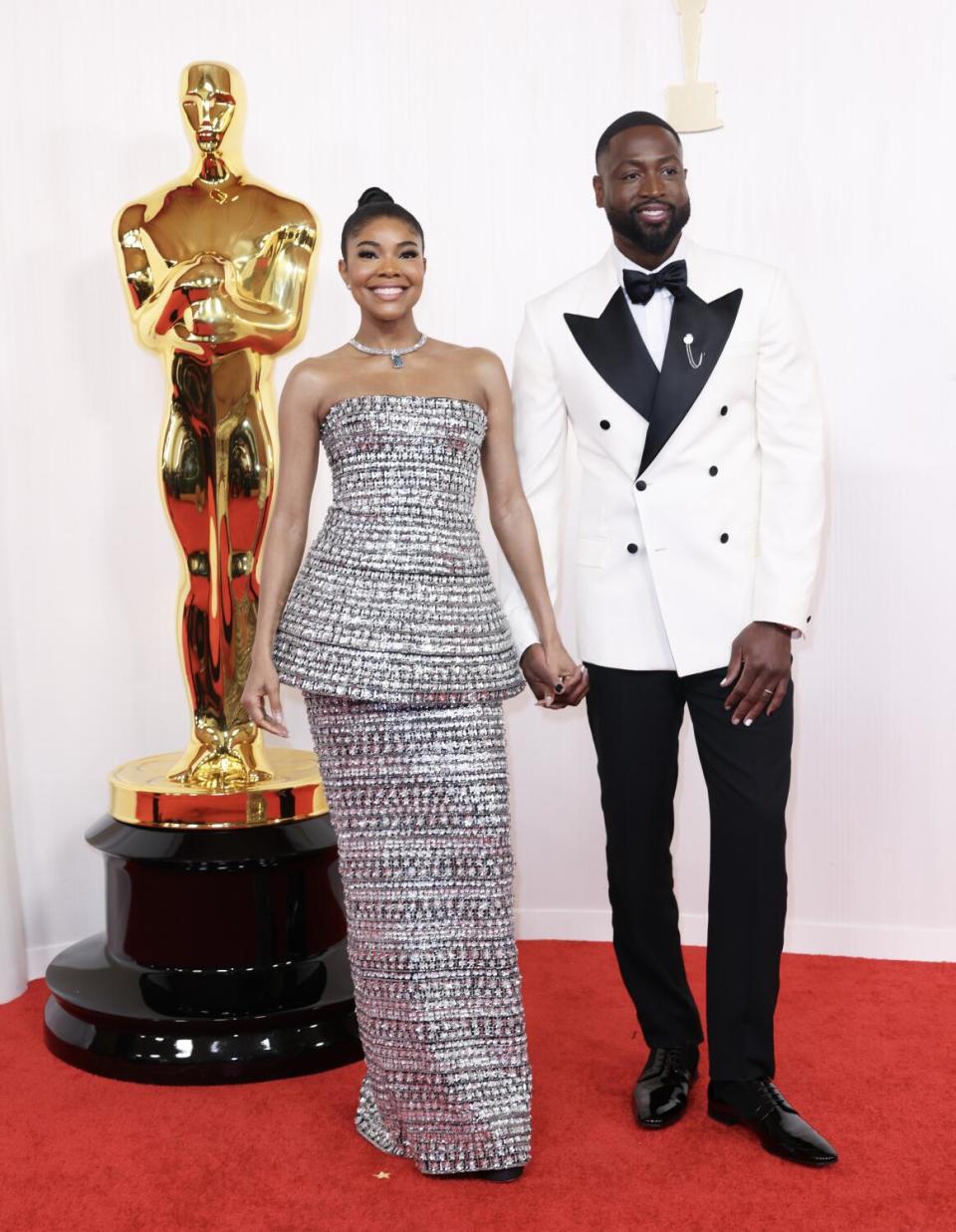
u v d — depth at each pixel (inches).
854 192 131.9
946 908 136.5
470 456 91.5
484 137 138.2
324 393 90.8
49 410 135.5
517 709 144.3
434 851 89.4
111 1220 85.1
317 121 138.4
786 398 95.0
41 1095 105.4
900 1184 87.1
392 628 87.5
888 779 136.6
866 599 135.4
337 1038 110.0
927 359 131.8
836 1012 120.0
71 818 139.2
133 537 139.1
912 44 129.6
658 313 97.2
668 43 134.6
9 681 135.9
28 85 132.4
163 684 141.3
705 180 134.8
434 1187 88.9
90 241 135.3
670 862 102.7
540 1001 125.0
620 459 97.0
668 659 97.4
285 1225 84.0
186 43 136.3
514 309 139.7
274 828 112.0
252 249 110.7
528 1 136.7
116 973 112.3
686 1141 94.5
